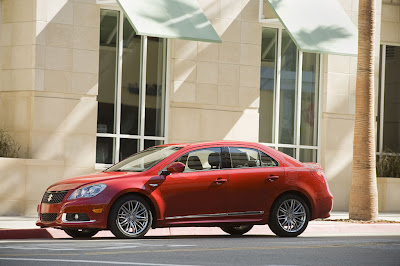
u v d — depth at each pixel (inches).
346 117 1165.1
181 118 1051.9
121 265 462.9
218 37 979.9
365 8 924.6
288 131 1141.7
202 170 697.0
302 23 1047.6
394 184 1169.4
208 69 1065.5
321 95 1158.3
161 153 704.4
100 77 1010.1
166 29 943.7
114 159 1012.5
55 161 947.3
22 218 884.0
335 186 1154.0
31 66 952.9
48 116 959.6
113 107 1018.1
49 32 960.3
